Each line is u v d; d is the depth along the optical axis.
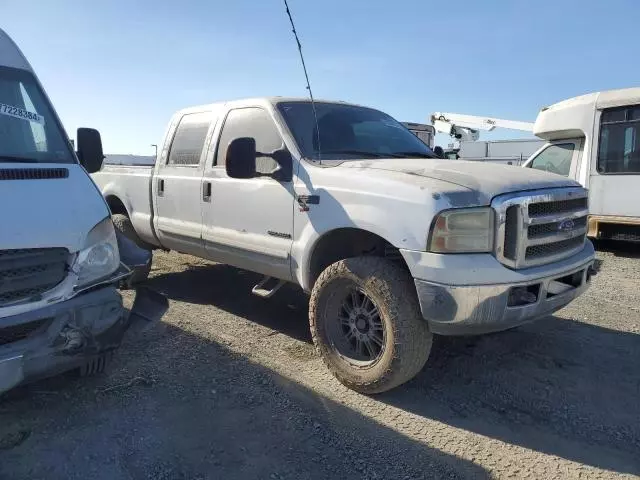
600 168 9.79
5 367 2.76
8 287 2.79
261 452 2.98
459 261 3.23
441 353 4.40
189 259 7.80
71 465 2.82
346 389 3.77
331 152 4.42
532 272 3.38
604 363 4.22
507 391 3.76
